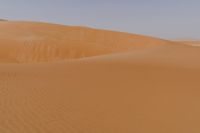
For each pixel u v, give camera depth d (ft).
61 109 26.05
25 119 22.95
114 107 27.89
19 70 46.42
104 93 32.81
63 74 43.39
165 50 96.12
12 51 136.46
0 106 25.40
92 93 32.42
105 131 21.95
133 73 47.34
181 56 80.79
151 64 60.64
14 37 157.58
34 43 141.18
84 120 23.82
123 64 58.13
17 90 31.22
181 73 50.39
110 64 57.21
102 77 42.34
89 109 26.76
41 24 197.47
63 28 191.42
